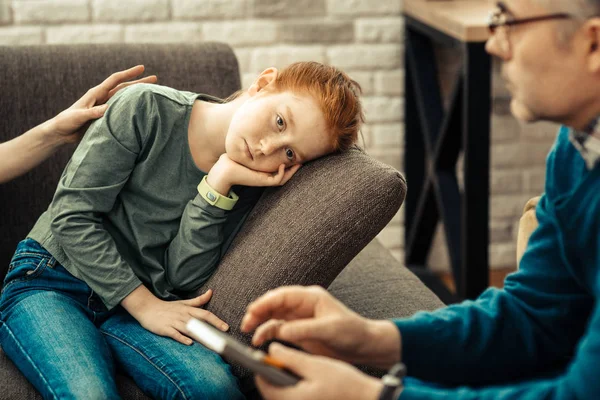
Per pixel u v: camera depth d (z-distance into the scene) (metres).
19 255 1.55
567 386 0.88
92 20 2.50
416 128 2.72
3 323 1.48
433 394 0.93
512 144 2.79
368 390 0.94
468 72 2.22
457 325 1.12
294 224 1.41
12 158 1.57
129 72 1.61
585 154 1.01
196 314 1.45
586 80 0.96
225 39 2.59
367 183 1.40
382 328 1.08
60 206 1.47
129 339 1.45
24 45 1.85
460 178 2.85
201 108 1.57
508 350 1.11
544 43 0.95
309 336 1.02
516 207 2.86
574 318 1.11
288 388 0.95
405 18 2.62
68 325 1.42
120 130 1.48
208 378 1.35
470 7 2.42
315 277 1.39
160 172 1.53
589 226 0.99
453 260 2.51
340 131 1.48
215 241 1.51
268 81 1.54
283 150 1.47
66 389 1.29
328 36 2.63
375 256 1.86
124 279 1.46
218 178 1.48
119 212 1.53
